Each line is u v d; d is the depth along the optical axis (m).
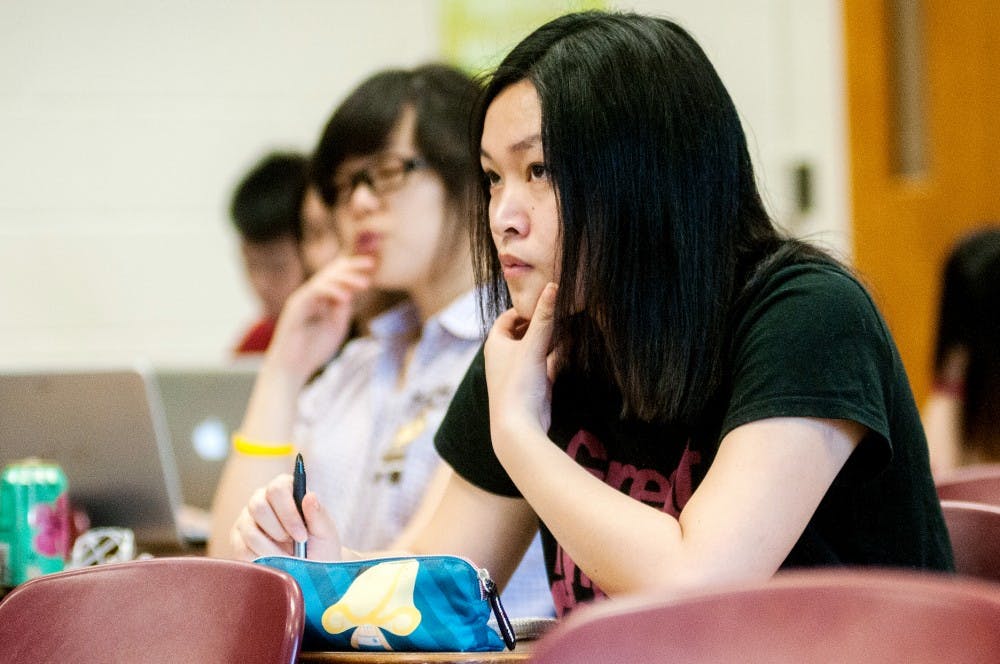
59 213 9.75
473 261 3.68
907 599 2.11
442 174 5.41
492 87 3.38
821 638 2.13
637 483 3.38
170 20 9.84
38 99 9.73
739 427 2.97
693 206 3.21
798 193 10.12
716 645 2.15
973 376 6.66
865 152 10.11
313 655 2.96
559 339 3.32
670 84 3.22
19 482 4.60
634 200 3.19
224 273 9.93
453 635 2.92
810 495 2.91
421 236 5.41
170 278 9.88
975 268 6.63
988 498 4.18
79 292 9.78
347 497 5.37
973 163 10.13
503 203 3.32
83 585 3.21
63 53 9.74
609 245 3.19
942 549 3.32
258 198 8.50
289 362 5.25
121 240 9.82
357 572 3.08
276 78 9.94
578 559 2.98
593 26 3.33
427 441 5.18
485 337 3.76
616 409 3.46
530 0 9.76
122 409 5.21
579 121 3.18
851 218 10.12
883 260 10.12
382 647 2.99
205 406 5.90
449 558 2.95
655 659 2.14
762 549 2.82
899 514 3.21
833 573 2.21
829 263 3.25
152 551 5.46
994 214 10.15
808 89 10.14
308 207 7.36
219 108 9.89
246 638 3.01
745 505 2.85
